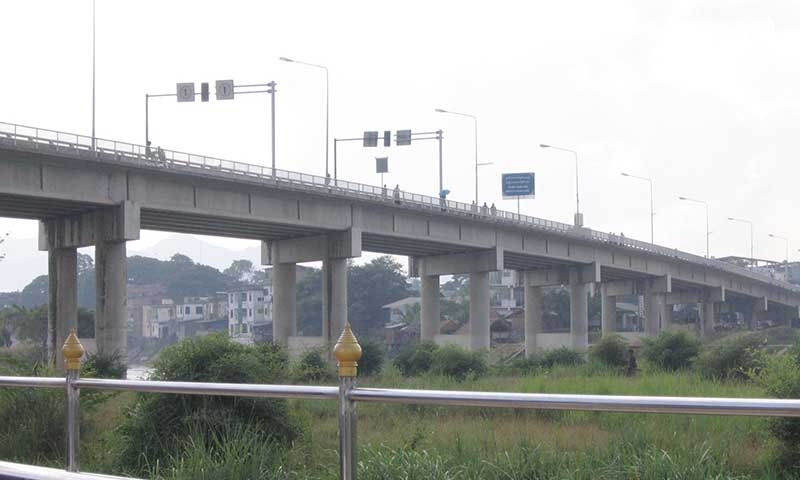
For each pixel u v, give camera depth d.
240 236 65.69
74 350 7.35
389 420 14.96
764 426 10.41
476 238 74.50
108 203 47.75
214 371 14.52
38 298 148.88
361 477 8.66
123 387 6.85
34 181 44.34
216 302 149.62
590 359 48.09
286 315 68.50
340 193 60.41
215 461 9.83
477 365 47.69
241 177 53.41
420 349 52.12
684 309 183.62
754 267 196.12
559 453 10.05
